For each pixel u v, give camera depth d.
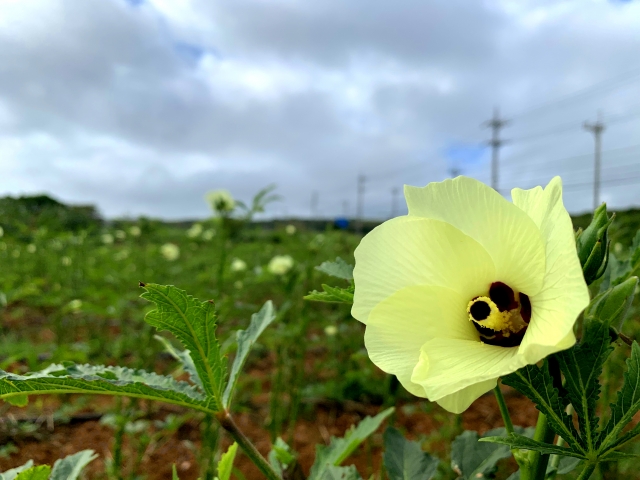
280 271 1.10
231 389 0.28
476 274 0.23
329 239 1.41
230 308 0.91
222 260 0.89
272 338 0.84
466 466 0.33
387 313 0.23
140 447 0.62
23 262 1.75
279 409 0.82
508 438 0.21
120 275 1.31
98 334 1.20
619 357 0.60
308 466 0.78
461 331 0.23
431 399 0.19
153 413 0.91
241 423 0.92
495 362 0.20
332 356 1.19
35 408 0.92
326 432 0.90
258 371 1.20
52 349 1.16
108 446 0.81
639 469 0.60
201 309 0.25
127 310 1.14
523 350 0.19
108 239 2.24
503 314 0.22
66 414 0.89
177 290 0.24
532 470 0.24
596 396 0.20
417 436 0.86
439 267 0.23
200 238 2.10
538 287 0.21
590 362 0.20
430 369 0.20
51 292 1.34
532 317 0.21
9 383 0.24
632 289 0.20
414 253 0.23
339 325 1.24
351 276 0.30
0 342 1.15
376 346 0.22
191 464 0.76
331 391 1.01
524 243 0.21
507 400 1.01
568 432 0.21
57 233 1.80
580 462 0.28
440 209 0.23
